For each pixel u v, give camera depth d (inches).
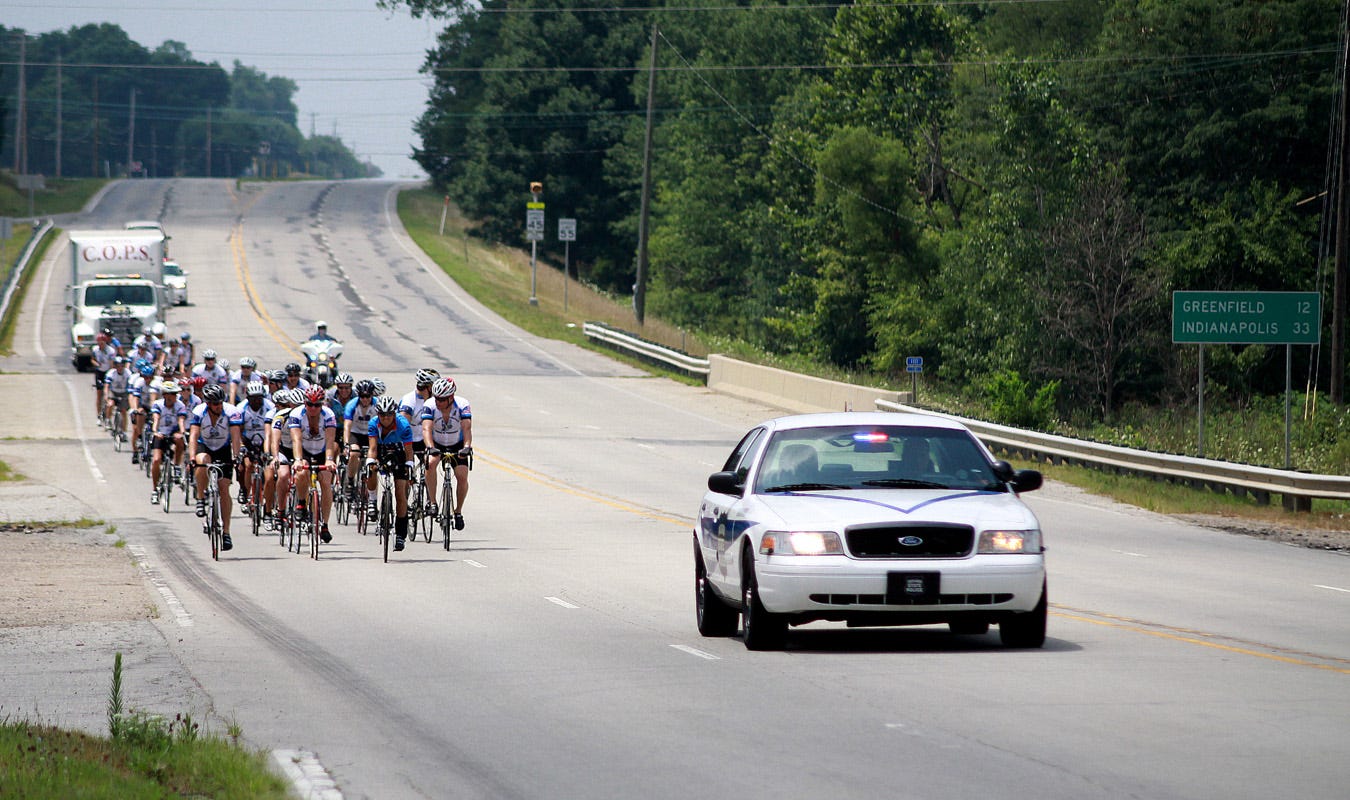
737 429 5792.3
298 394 2805.1
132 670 1653.5
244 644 1828.2
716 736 1261.1
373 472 2869.1
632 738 1262.3
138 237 7642.7
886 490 1752.0
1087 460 4795.8
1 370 7091.5
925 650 1739.7
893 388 6978.4
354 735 1302.9
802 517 1664.6
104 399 5378.9
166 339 7672.2
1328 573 2775.6
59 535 3132.4
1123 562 2859.3
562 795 1077.1
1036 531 1678.2
